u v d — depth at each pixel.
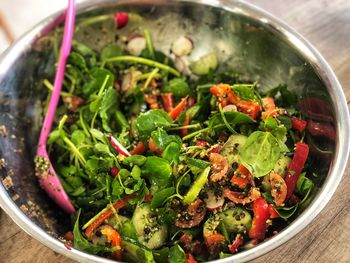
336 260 0.26
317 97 0.30
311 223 0.27
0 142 0.31
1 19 0.53
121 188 0.27
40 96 0.35
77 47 0.35
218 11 0.34
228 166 0.28
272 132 0.29
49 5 0.55
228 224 0.27
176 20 0.35
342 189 0.28
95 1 0.34
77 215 0.29
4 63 0.31
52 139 0.33
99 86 0.34
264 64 0.34
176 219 0.27
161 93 0.34
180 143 0.28
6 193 0.27
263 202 0.27
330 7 0.37
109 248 0.27
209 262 0.23
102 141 0.31
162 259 0.27
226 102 0.31
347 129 0.26
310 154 0.30
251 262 0.26
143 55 0.36
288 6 0.38
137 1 0.34
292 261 0.26
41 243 0.25
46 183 0.32
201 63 0.36
